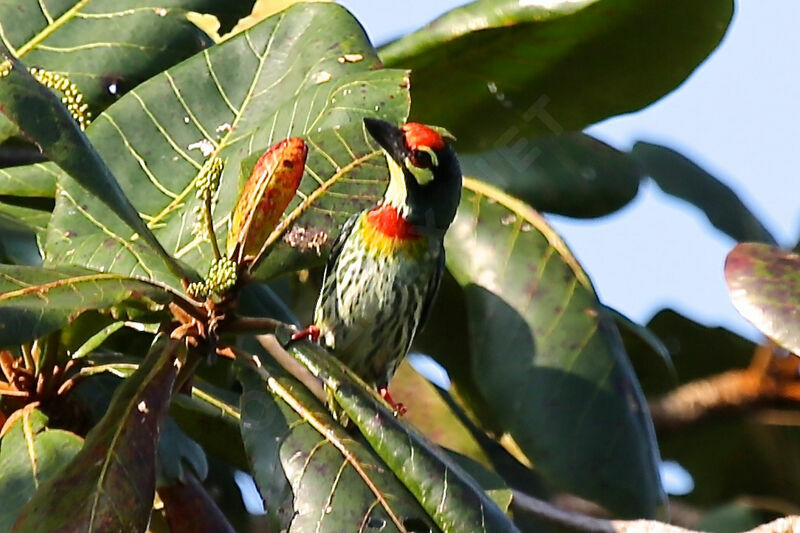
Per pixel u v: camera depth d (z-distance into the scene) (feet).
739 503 46.52
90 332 27.99
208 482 38.55
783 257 29.89
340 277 34.81
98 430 22.81
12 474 24.73
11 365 26.94
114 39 33.94
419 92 40.68
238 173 29.78
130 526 21.86
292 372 28.22
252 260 25.14
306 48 32.27
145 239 24.70
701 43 39.17
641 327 43.34
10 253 31.65
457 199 34.76
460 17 38.40
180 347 24.30
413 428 24.80
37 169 33.01
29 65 33.35
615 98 40.86
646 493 35.50
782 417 43.37
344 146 29.04
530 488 41.55
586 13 37.86
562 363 36.73
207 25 34.55
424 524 23.56
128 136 31.12
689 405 43.45
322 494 23.76
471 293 38.04
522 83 40.42
